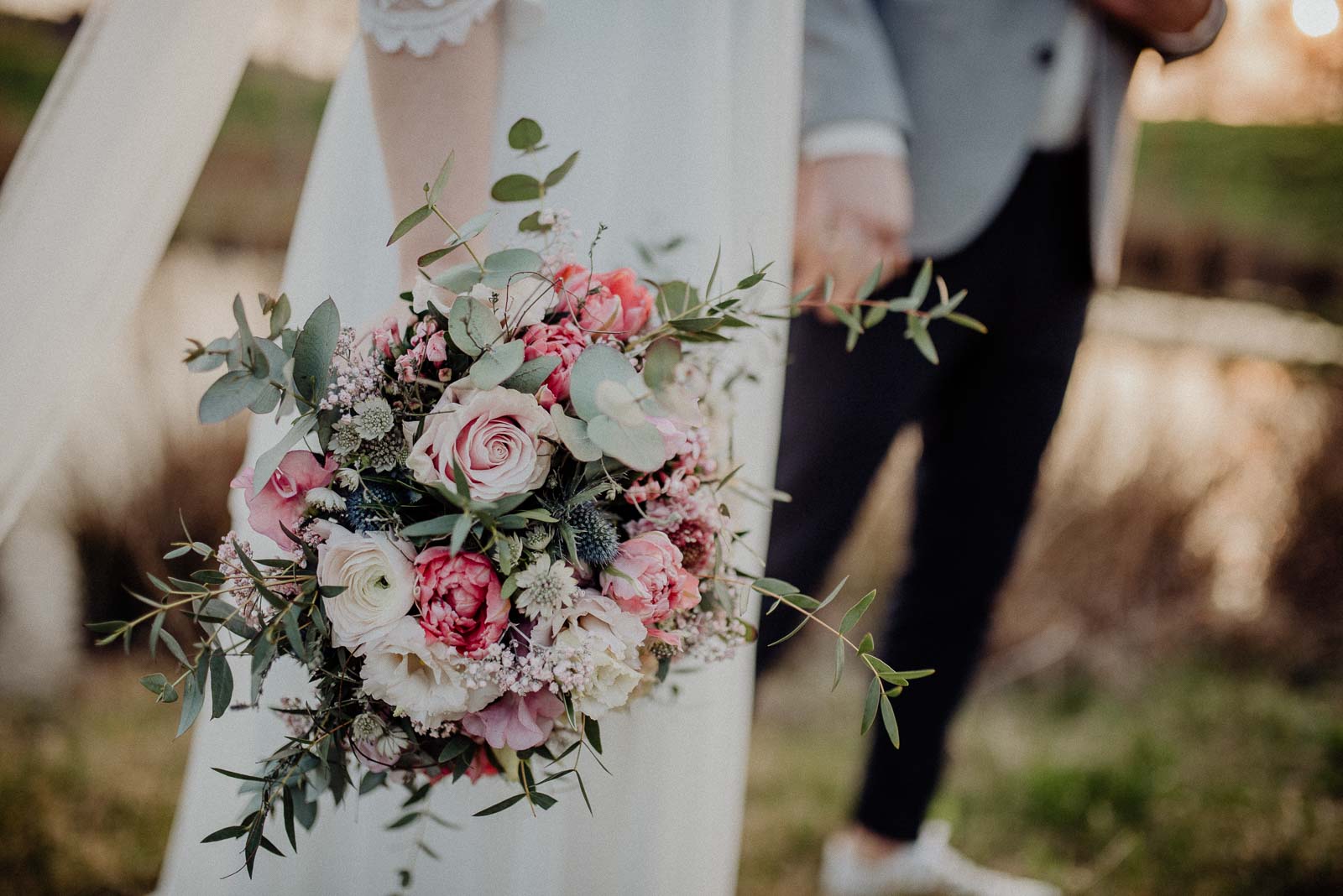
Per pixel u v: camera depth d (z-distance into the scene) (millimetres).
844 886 1945
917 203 1831
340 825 1234
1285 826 2219
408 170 1055
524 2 1083
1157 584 3066
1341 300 4855
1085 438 3191
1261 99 4016
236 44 1159
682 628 1015
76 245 1141
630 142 1200
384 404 899
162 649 2434
